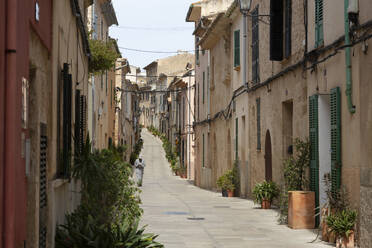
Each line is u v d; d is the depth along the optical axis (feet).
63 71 33.81
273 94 67.10
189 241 42.24
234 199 84.69
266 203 66.54
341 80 42.91
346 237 38.60
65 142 34.37
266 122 71.05
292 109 63.26
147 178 179.22
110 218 38.65
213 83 121.70
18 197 19.95
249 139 82.48
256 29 77.56
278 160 64.90
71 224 32.83
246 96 84.79
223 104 108.78
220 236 44.83
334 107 43.62
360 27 37.91
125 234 32.40
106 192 39.52
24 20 20.71
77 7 40.09
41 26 25.90
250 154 81.87
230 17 96.02
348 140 41.29
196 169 147.23
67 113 34.24
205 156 132.26
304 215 48.37
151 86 382.22
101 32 117.08
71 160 38.63
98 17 109.70
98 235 30.94
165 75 304.09
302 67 53.83
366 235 36.63
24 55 20.72
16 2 18.42
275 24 62.13
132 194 44.14
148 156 255.91
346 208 40.45
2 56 17.84
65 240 30.60
